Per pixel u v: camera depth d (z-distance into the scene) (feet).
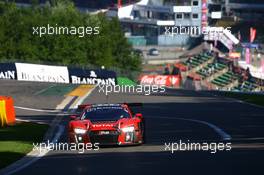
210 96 561.84
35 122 309.01
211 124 269.44
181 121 291.58
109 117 191.83
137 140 185.06
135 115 194.90
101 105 201.26
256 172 120.88
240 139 198.08
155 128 256.11
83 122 187.73
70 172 132.16
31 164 151.12
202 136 212.84
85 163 147.64
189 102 464.65
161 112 361.71
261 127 250.98
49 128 272.31
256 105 428.97
